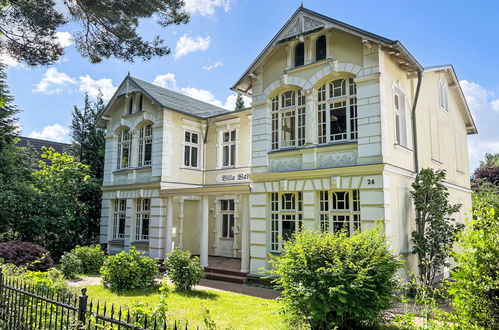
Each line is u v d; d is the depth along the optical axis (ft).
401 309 27.27
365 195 35.96
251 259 43.55
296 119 42.96
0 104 19.36
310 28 41.09
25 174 64.90
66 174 64.18
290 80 42.98
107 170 66.90
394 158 37.93
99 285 40.60
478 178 103.35
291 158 42.24
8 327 20.92
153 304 31.42
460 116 62.69
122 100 65.77
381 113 36.14
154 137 58.59
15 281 24.86
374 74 36.68
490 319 14.01
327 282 22.45
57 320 19.39
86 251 50.14
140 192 59.00
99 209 73.05
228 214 60.85
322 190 39.34
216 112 69.67
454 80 56.13
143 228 59.72
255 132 45.70
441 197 39.32
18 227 55.83
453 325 15.02
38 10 30.50
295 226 41.06
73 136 79.10
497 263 14.23
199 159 63.00
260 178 44.16
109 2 31.73
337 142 39.27
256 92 46.34
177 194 52.80
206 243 49.14
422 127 45.96
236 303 32.50
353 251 24.07
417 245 38.65
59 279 31.22
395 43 35.35
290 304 23.43
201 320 26.68
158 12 34.17
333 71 39.58
